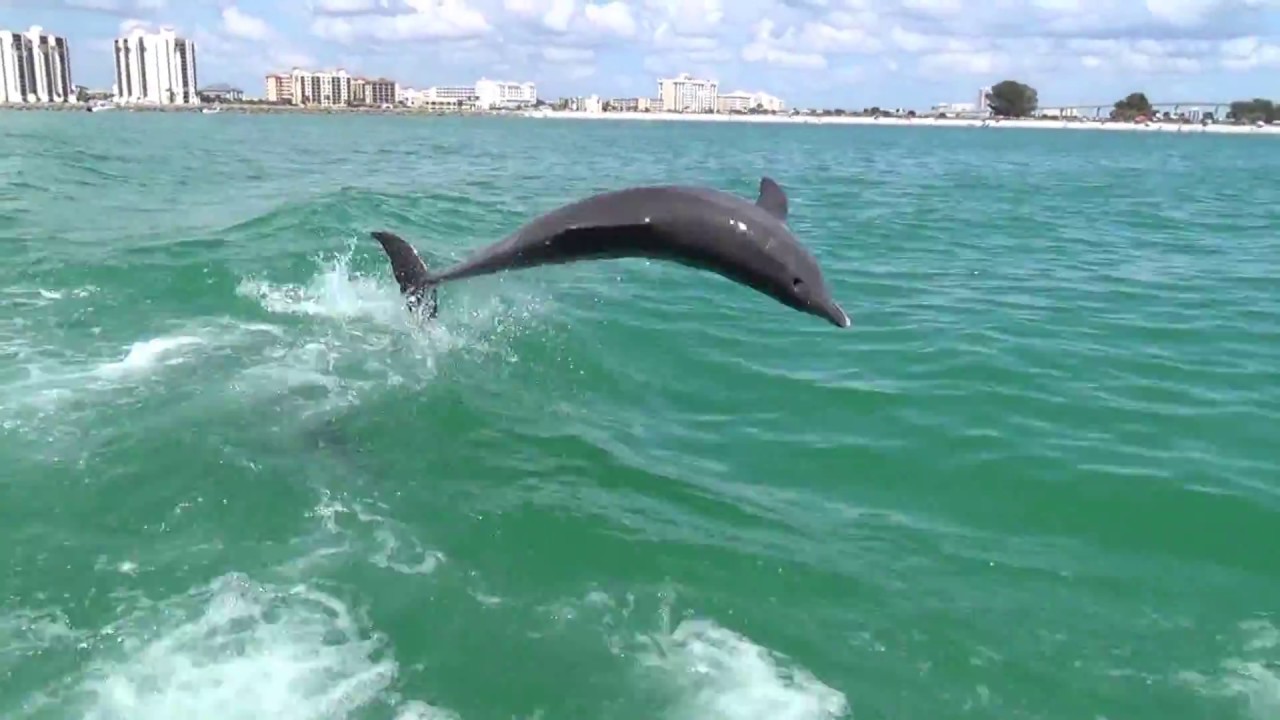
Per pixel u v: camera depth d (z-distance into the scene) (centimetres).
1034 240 2636
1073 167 6550
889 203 3569
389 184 3578
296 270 1739
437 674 735
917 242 2548
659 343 1461
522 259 841
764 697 724
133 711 680
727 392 1282
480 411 1167
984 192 4209
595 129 14150
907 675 750
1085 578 870
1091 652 776
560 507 957
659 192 792
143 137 7156
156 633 754
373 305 1543
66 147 5475
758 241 739
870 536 931
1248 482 1028
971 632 796
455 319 1477
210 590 807
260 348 1323
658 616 809
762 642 782
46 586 798
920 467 1070
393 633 772
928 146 10169
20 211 2502
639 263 1984
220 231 2162
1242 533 938
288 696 702
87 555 840
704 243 758
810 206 3378
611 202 804
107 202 2811
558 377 1301
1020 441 1127
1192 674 754
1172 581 868
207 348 1316
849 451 1107
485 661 751
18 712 674
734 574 864
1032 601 837
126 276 1667
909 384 1308
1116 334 1561
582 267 1920
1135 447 1112
